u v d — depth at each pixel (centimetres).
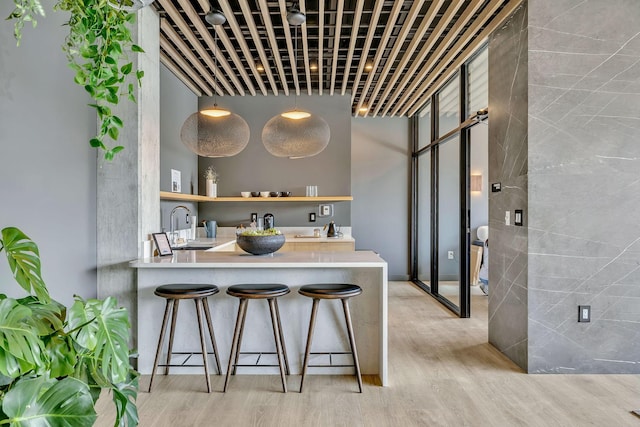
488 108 370
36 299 164
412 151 709
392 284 675
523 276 309
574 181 300
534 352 301
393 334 399
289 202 570
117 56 205
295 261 283
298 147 399
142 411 243
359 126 712
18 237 154
